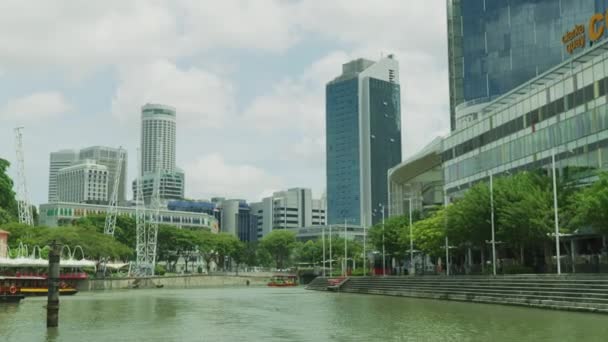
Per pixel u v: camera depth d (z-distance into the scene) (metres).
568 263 77.62
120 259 182.25
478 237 80.88
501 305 64.12
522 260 83.38
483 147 102.44
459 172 111.44
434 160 140.38
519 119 91.56
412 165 149.38
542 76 89.75
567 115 79.94
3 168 139.00
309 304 76.19
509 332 39.34
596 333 37.72
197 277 184.00
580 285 55.66
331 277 141.75
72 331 44.03
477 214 79.31
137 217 195.88
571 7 135.88
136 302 84.44
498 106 106.12
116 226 196.00
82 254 144.12
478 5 150.88
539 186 74.19
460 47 161.62
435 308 62.50
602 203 58.56
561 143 81.06
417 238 113.56
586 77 76.25
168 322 51.34
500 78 144.38
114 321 52.34
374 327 45.12
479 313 54.38
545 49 139.00
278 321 51.66
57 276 46.78
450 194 115.25
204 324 49.28
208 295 109.50
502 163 96.25
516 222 70.38
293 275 197.12
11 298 79.31
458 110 149.38
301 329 44.66
